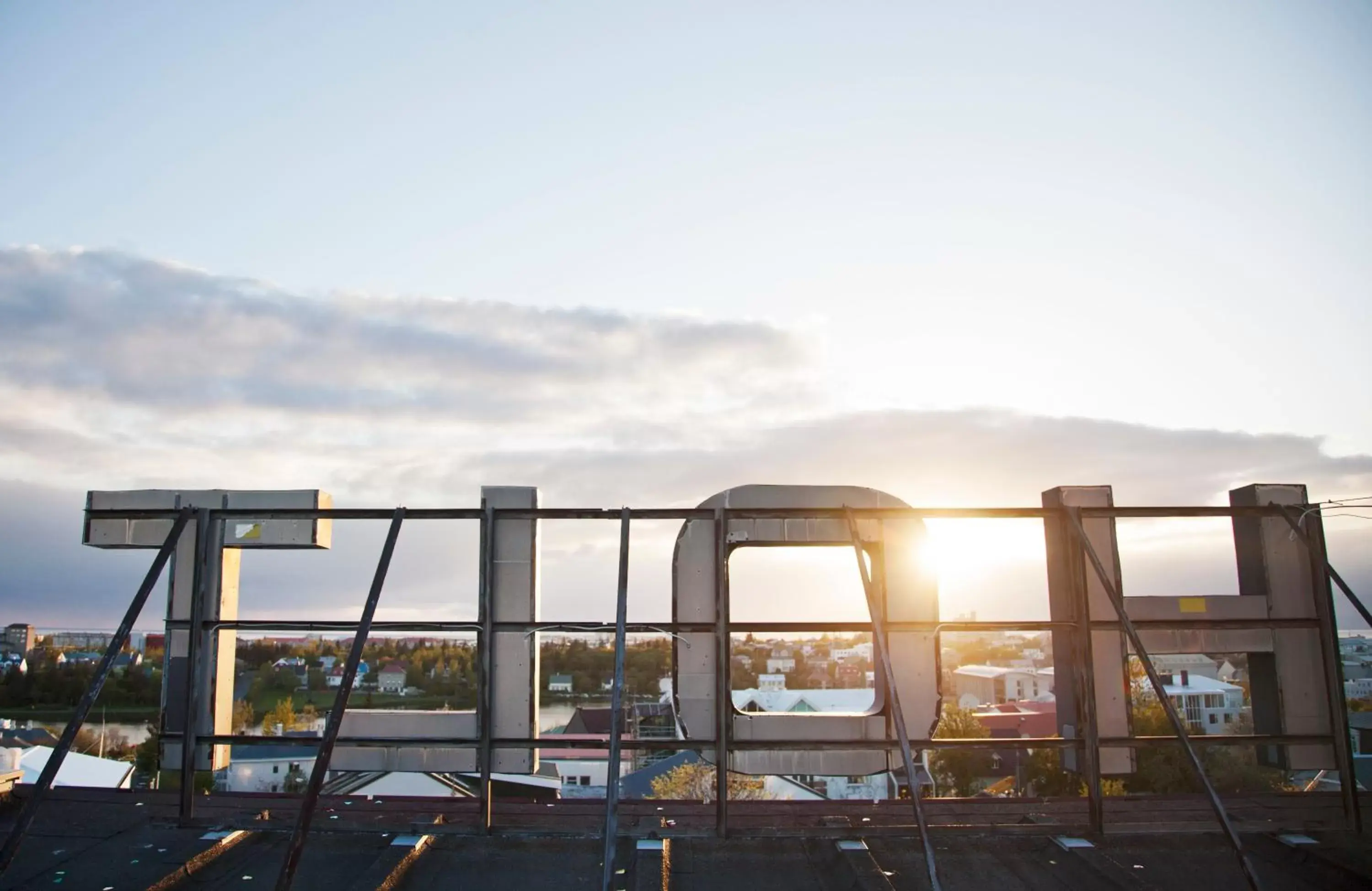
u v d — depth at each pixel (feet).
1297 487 26.66
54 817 24.54
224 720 25.29
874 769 24.22
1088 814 24.84
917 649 24.77
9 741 94.48
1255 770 87.66
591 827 23.77
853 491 25.35
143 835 23.26
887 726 24.39
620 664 20.71
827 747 24.12
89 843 22.76
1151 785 91.97
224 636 25.39
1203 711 153.17
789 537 25.04
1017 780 97.25
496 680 24.40
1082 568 24.77
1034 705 194.90
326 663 170.71
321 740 22.93
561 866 21.81
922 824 18.84
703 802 26.53
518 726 24.17
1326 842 23.13
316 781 19.21
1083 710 24.26
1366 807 25.80
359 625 22.02
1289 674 25.68
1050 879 21.65
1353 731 81.97
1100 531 25.88
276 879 21.21
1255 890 18.45
